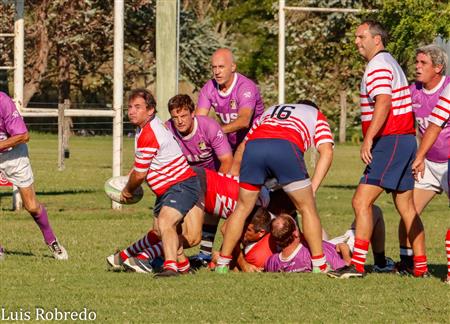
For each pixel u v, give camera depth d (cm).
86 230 5059
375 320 2752
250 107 4112
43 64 16388
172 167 3400
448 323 2734
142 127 3403
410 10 7806
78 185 8338
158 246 3578
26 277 3394
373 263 4019
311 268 3534
